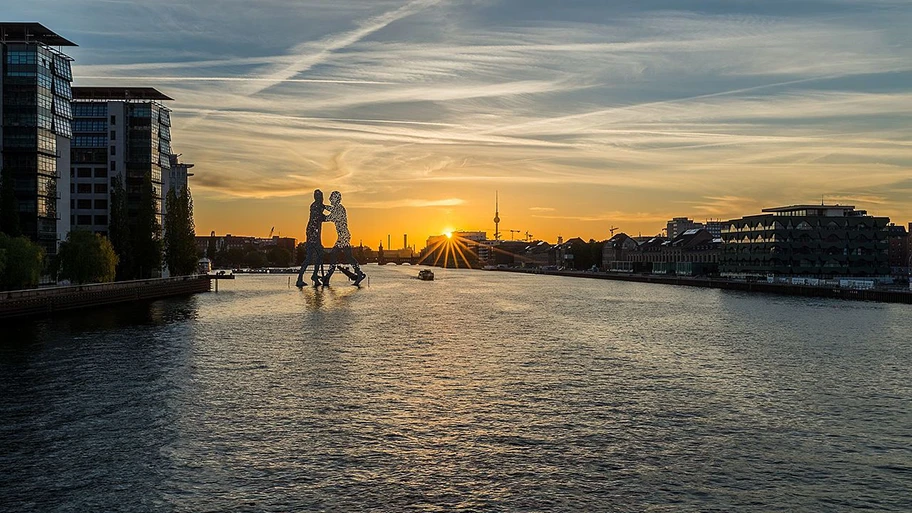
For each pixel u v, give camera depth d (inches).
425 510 1637.6
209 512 1610.5
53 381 2842.0
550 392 2790.4
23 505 1632.6
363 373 3144.7
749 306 7229.3
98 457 1946.4
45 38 6520.7
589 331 4864.7
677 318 5876.0
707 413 2481.5
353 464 1924.2
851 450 2085.4
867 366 3437.5
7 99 5935.0
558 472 1879.9
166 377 2967.5
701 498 1723.7
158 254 7337.6
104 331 4362.7
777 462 1973.4
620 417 2418.8
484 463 1942.7
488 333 4692.4
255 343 4030.5
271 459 1952.5
